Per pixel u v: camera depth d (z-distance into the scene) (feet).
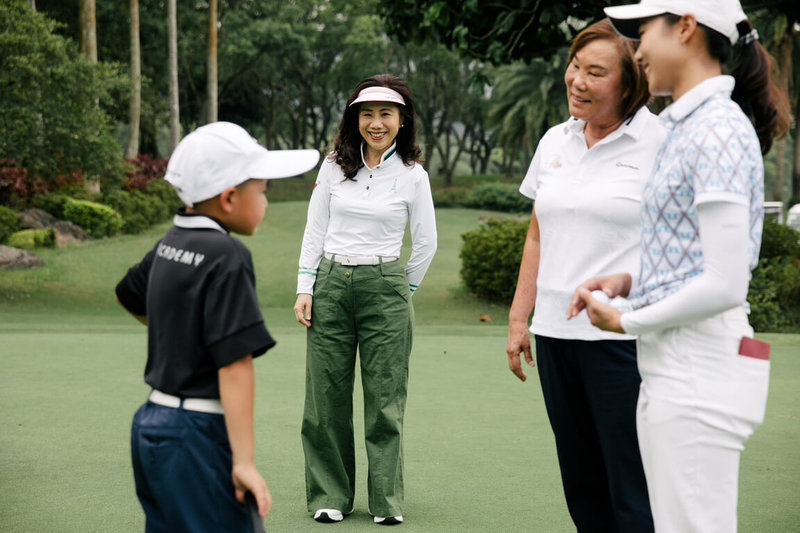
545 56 38.47
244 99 155.94
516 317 9.98
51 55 44.68
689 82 7.00
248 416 6.91
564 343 9.12
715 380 6.70
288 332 32.99
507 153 171.73
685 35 6.87
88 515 11.44
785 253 47.88
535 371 23.25
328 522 11.71
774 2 40.86
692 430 6.73
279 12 133.18
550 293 9.20
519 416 17.84
